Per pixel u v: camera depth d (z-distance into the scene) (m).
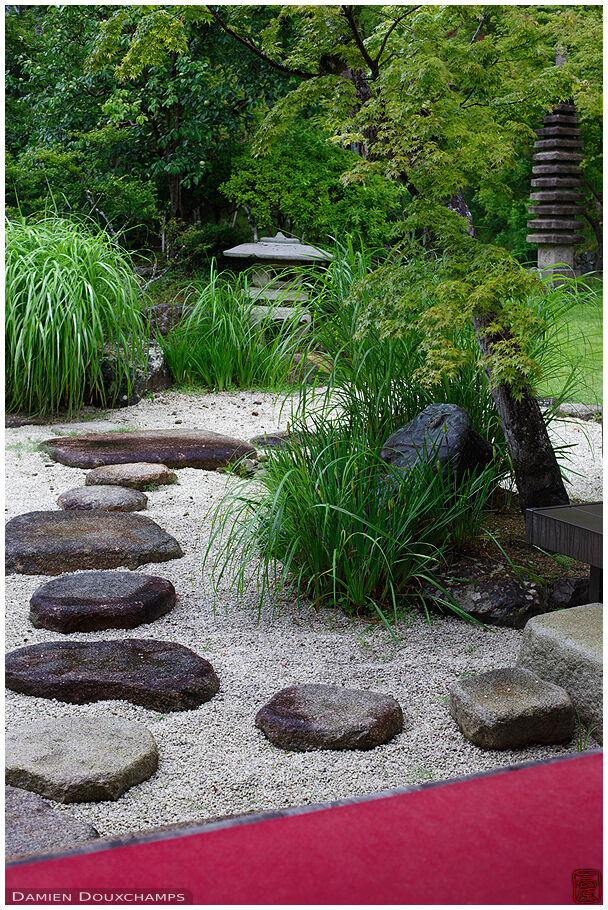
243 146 12.78
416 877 1.18
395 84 3.22
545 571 3.23
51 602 2.95
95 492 4.18
